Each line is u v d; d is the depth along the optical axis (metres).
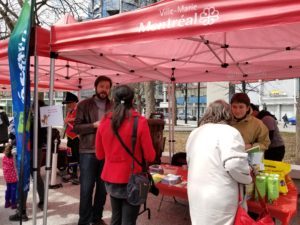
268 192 3.18
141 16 3.12
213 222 2.50
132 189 2.96
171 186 3.85
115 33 3.29
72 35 3.63
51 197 6.02
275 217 3.03
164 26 2.96
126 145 3.05
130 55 5.58
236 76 7.41
